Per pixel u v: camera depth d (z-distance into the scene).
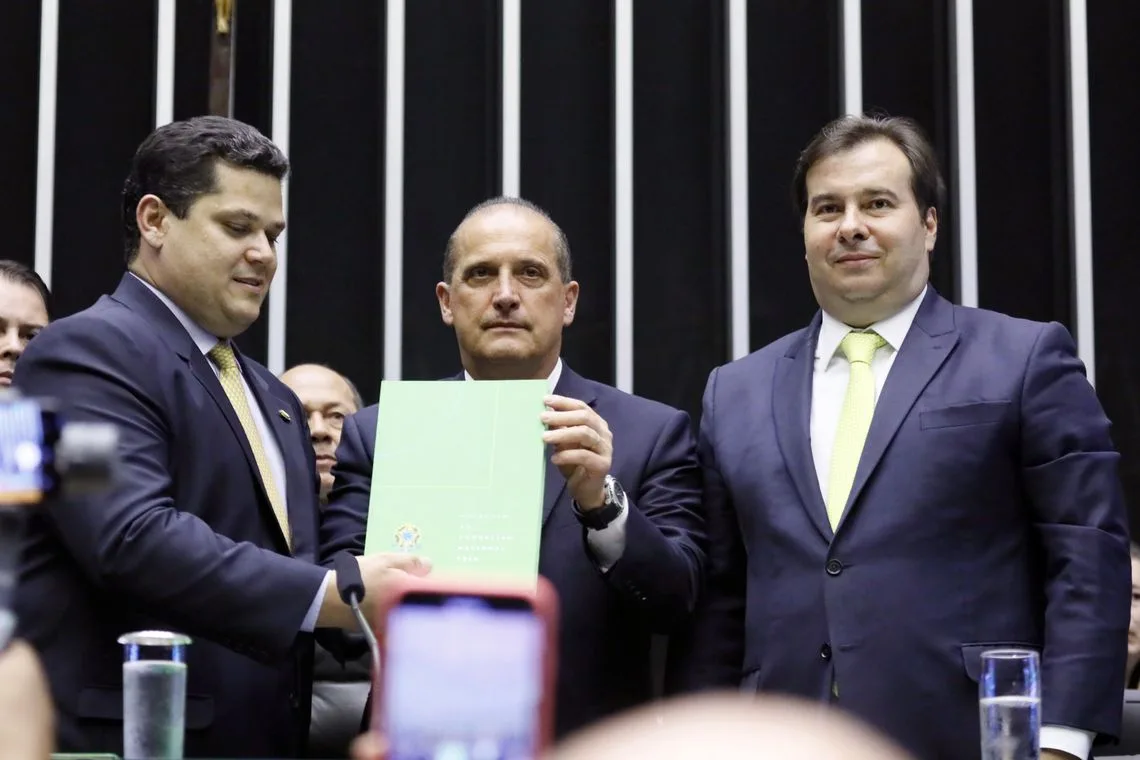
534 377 3.93
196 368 3.47
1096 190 6.81
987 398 3.54
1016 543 3.52
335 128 6.70
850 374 3.72
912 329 3.73
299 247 6.64
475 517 3.25
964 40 6.70
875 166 3.75
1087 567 3.36
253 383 3.73
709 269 6.80
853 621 3.44
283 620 3.11
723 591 3.81
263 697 3.37
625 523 3.50
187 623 3.14
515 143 6.59
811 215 3.82
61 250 6.54
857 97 6.70
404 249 6.65
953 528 3.47
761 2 6.88
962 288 6.62
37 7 6.56
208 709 3.27
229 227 3.53
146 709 2.39
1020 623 3.45
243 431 3.49
